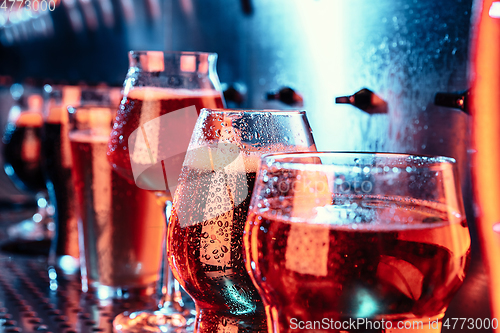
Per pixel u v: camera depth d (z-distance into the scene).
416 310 0.33
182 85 0.50
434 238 0.33
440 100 0.47
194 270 0.40
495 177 0.45
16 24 1.58
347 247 0.32
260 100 0.73
